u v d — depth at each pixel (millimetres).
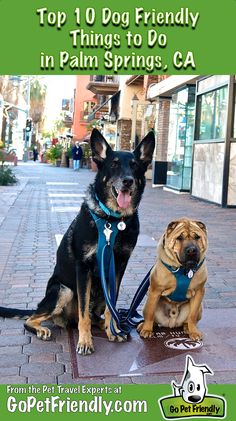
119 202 1385
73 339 1506
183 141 6578
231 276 2281
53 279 1566
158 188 7598
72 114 22266
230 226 3721
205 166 5531
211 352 1424
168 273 1421
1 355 1380
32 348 1438
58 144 19062
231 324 1660
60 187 7020
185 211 4559
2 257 2545
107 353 1404
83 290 1444
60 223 3715
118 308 1814
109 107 12938
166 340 1509
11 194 5715
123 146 10523
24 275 2217
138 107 8734
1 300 1867
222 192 4941
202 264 1432
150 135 1498
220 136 5188
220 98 5234
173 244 1383
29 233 3270
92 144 1484
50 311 1522
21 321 1668
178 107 6871
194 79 6035
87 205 1468
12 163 13953
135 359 1367
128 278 2223
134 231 1481
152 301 1486
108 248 1435
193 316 1517
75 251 1467
